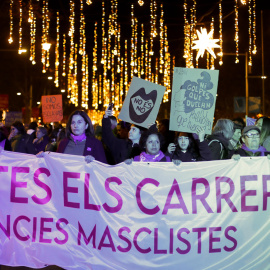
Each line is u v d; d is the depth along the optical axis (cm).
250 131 721
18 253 659
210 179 642
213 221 639
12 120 2030
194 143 757
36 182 661
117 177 643
